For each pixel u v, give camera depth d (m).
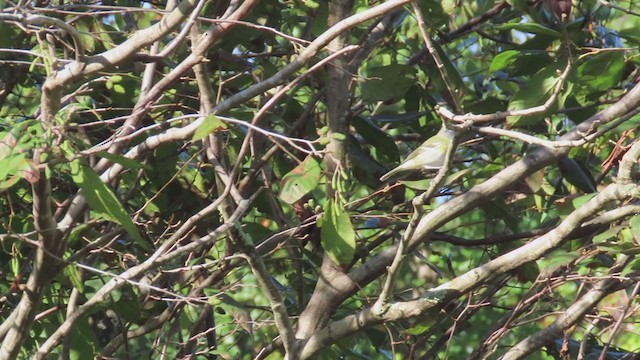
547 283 9.59
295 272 12.33
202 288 10.81
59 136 6.45
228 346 12.17
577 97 11.40
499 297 11.23
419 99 12.09
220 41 10.49
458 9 14.03
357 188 12.41
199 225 11.48
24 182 10.10
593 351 11.02
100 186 6.38
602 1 9.97
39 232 7.10
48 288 9.93
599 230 9.54
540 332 9.56
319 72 11.02
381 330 11.92
